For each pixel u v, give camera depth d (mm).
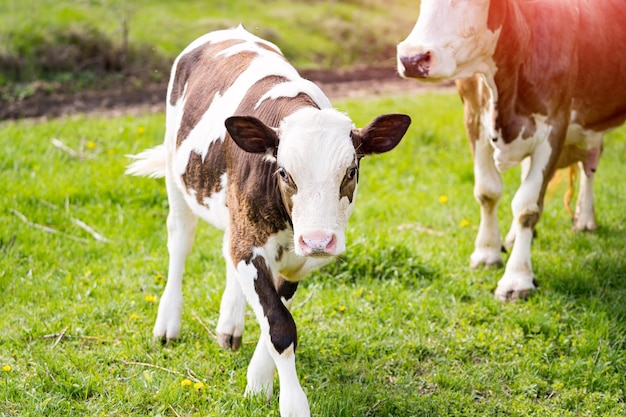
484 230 7477
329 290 6840
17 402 5277
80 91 13469
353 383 5582
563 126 6805
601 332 6207
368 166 10266
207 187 5367
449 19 6062
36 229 7840
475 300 6840
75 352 5863
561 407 5457
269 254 4871
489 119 6758
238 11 17969
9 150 9594
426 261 7344
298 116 4551
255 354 5316
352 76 15766
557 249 7828
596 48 6875
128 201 8680
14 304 6543
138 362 5812
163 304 6109
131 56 14852
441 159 10594
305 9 19047
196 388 5414
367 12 20031
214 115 5391
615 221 8461
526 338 6270
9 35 14188
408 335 6207
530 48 6469
